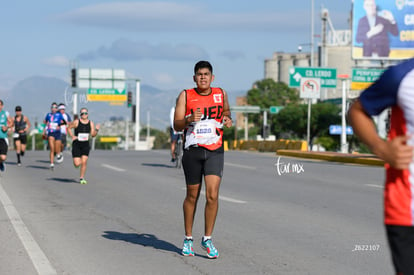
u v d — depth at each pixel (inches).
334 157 1496.1
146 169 1162.6
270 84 5408.5
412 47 2228.1
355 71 2271.2
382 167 1251.2
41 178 967.0
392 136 195.5
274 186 864.9
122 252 415.8
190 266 375.6
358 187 850.1
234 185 879.7
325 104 4259.4
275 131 4544.8
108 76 3882.9
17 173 1059.9
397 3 2231.8
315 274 354.0
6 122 987.3
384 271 361.1
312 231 496.4
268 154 1876.2
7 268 369.1
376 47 2239.2
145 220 552.4
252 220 553.3
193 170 391.2
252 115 5442.9
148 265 377.7
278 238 465.4
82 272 359.9
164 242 451.8
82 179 886.4
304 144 1921.8
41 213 591.2
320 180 957.2
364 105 191.2
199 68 385.1
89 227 513.3
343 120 2162.9
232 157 1628.9
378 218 565.9
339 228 510.3
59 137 1195.3
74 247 431.8
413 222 190.4
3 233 484.7
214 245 439.5
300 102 5433.1
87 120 888.3
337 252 414.3
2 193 754.2
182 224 531.5
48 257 399.9
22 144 1357.0
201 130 385.7
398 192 193.5
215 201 390.3
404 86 187.0
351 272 358.9
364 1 2231.8
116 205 652.7
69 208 627.8
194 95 387.9
